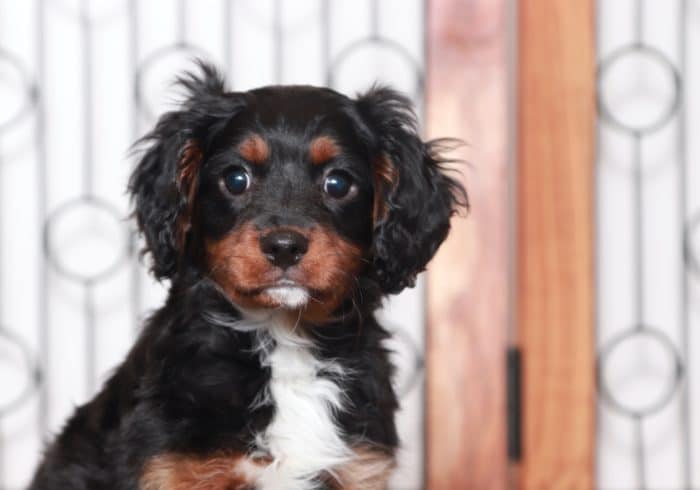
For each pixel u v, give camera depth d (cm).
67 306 369
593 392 346
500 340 347
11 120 364
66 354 370
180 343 239
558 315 346
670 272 373
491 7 345
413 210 257
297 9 366
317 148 240
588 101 343
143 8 363
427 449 348
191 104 253
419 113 364
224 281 234
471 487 348
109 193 366
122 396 242
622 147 372
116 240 367
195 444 227
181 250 247
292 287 228
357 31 366
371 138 255
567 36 342
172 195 246
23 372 369
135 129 365
